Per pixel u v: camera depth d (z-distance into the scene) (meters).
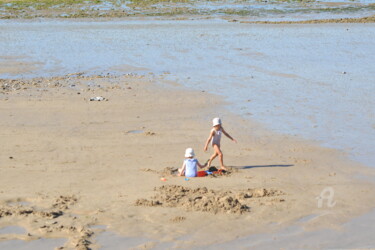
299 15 73.88
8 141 21.28
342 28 60.47
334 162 18.92
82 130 23.09
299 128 23.34
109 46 47.00
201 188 15.70
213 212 13.98
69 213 13.96
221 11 75.50
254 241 12.53
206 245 12.30
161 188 15.75
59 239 12.52
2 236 12.63
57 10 74.31
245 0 85.69
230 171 17.77
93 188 15.90
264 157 19.50
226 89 31.05
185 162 17.12
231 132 22.80
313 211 14.22
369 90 30.47
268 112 26.00
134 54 43.16
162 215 13.80
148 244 12.30
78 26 61.38
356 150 20.38
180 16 71.00
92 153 19.84
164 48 46.03
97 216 13.73
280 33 55.88
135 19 68.25
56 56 42.19
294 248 12.23
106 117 25.27
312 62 39.59
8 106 27.06
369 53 43.59
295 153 20.00
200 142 21.48
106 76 35.06
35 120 24.64
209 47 46.66
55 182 16.45
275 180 16.78
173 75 35.28
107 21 66.38
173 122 24.45
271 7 80.38
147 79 34.03
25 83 32.75
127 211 14.04
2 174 17.22
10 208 14.12
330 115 25.39
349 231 13.11
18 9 74.62
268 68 37.34
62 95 29.62
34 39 51.06
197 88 31.33
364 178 17.16
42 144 20.97
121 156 19.50
